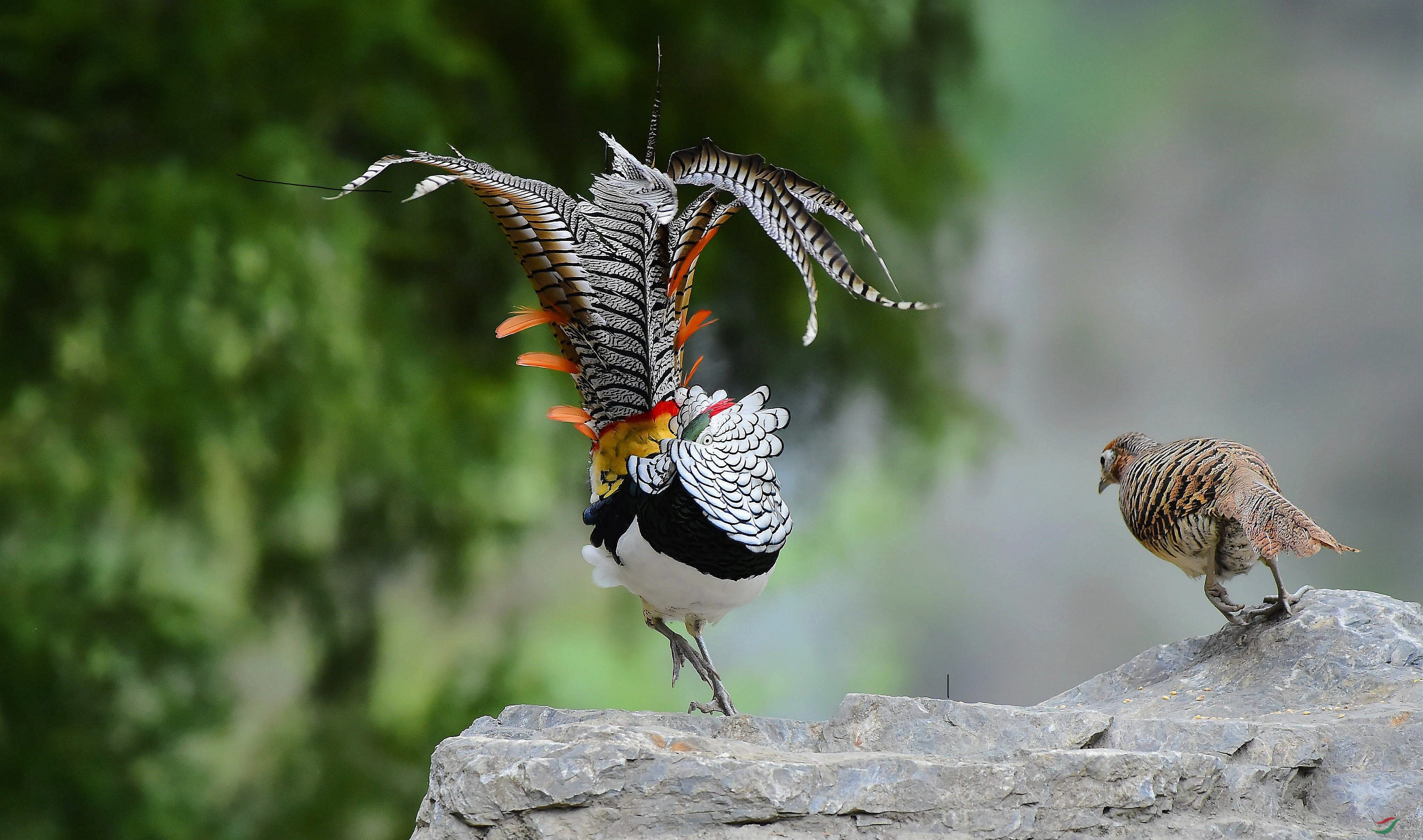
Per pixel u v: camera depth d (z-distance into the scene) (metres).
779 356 14.77
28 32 11.34
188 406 11.24
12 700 11.30
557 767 4.84
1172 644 7.66
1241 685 7.02
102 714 11.77
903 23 14.84
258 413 11.63
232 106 11.72
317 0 11.65
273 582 12.85
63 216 11.23
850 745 5.65
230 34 11.52
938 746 5.61
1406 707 6.31
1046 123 31.28
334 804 12.59
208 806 12.12
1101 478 8.09
